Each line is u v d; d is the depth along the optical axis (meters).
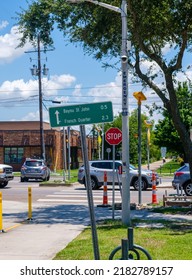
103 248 9.65
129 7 16.20
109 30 18.06
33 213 17.20
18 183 35.25
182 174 23.81
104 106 6.20
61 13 19.09
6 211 17.95
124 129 13.77
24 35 20.14
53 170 58.81
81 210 18.11
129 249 5.71
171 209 17.42
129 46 14.05
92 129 66.06
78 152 72.00
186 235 11.30
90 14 18.59
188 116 45.91
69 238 11.55
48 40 20.16
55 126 6.25
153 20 16.38
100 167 29.12
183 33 16.33
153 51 18.78
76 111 6.23
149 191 28.22
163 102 17.30
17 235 12.03
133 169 29.14
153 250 9.32
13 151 60.38
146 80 17.64
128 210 13.65
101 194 25.64
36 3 19.69
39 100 47.12
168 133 54.53
